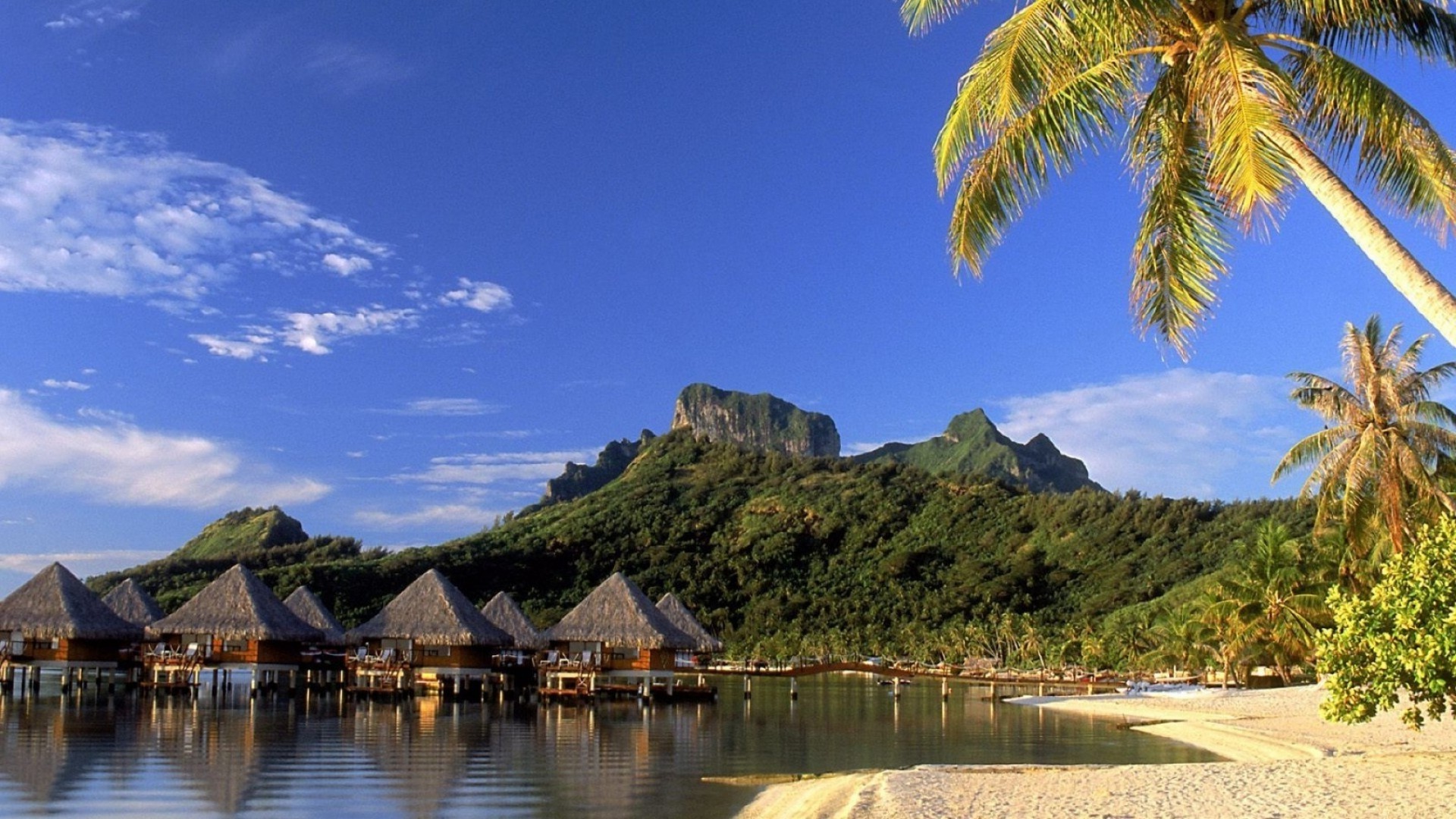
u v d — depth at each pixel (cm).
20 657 3709
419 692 4172
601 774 1909
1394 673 1388
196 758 2016
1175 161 1323
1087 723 3412
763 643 8931
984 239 1341
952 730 3086
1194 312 1388
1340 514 3212
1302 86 1227
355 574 8488
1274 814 1180
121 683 4278
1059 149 1308
